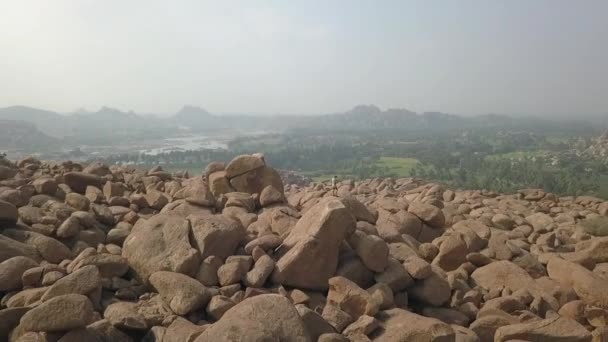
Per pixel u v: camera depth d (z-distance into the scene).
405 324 6.81
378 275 8.49
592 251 11.69
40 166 17.31
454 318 8.18
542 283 9.66
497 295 9.25
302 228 8.99
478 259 10.54
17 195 10.48
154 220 8.72
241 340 5.16
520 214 19.30
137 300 7.33
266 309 5.96
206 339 5.25
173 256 7.77
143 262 7.86
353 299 7.26
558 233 15.08
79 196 10.88
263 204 13.21
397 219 12.49
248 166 14.84
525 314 7.83
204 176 16.23
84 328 5.54
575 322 7.04
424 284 8.56
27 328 5.41
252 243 8.76
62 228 8.85
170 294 6.92
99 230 9.62
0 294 6.92
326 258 8.05
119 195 13.14
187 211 11.36
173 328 6.11
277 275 7.90
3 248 7.63
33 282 7.04
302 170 102.12
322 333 6.41
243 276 7.84
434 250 10.72
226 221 8.87
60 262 8.17
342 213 8.20
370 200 19.64
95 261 7.52
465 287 9.32
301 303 7.41
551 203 23.14
